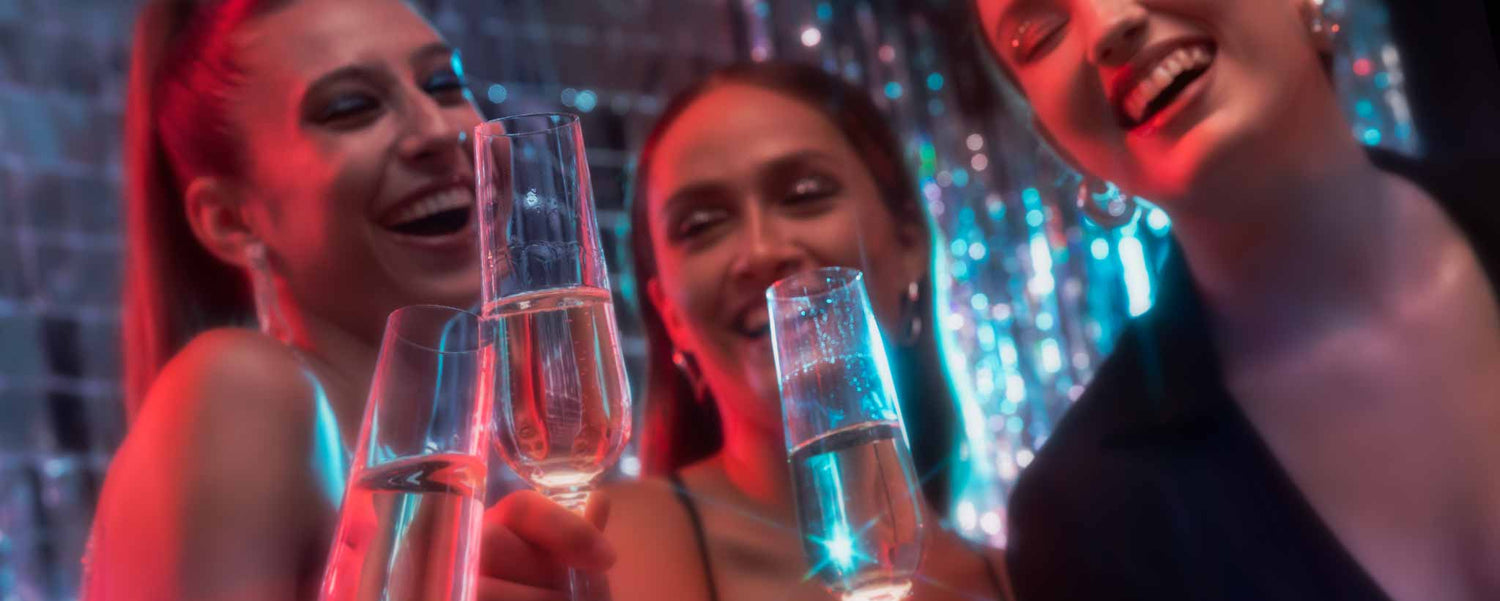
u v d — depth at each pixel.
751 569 1.70
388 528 0.83
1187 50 1.33
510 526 0.93
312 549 1.27
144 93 1.65
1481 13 2.44
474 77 4.19
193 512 1.21
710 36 4.41
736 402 1.75
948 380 2.00
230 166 1.57
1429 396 1.36
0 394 3.52
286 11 1.56
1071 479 1.54
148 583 1.20
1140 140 1.36
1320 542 1.37
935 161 4.11
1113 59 1.33
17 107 3.75
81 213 3.78
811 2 4.29
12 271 3.64
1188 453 1.49
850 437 0.94
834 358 0.95
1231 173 1.33
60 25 3.84
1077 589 1.50
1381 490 1.38
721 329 1.73
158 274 1.63
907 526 0.93
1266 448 1.44
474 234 1.56
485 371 0.88
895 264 1.90
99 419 3.62
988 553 1.78
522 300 0.94
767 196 1.75
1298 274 1.41
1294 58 1.32
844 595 0.94
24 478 3.48
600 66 4.34
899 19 4.21
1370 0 3.31
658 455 2.05
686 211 1.76
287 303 1.56
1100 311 3.89
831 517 0.93
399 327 0.87
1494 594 1.30
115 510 1.26
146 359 1.62
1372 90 3.32
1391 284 1.39
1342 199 1.36
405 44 1.57
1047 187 3.95
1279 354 1.45
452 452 0.85
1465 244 1.39
